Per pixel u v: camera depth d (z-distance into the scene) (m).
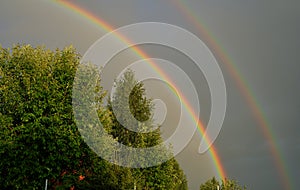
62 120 26.58
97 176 27.70
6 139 25.33
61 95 27.22
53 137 25.36
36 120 25.67
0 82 27.86
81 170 27.02
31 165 25.38
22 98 27.11
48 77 27.91
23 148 25.16
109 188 28.39
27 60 28.97
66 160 25.73
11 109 26.94
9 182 25.42
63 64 28.95
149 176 35.41
